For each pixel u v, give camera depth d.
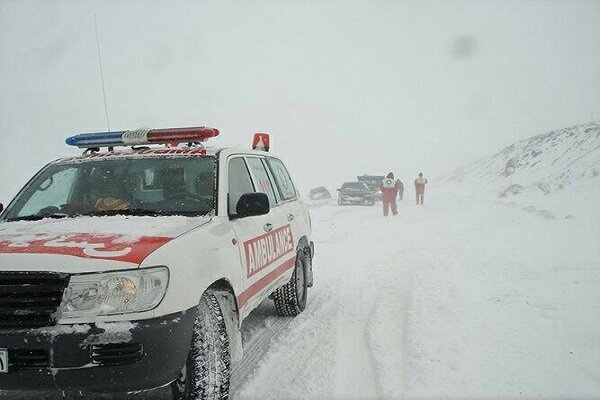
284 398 3.44
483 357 3.96
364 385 3.65
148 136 4.12
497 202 22.38
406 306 5.67
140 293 2.54
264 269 4.19
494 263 7.71
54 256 2.57
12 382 2.46
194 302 2.77
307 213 6.30
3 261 2.56
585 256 7.89
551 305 5.22
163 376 2.54
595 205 15.72
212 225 3.40
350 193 27.09
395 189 19.56
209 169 3.85
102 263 2.54
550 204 17.58
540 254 8.29
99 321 2.46
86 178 3.94
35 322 2.47
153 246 2.75
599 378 3.52
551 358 3.89
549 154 36.22
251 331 4.98
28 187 4.10
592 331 4.41
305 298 5.86
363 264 8.73
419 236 12.24
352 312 5.63
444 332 4.57
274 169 5.51
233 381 3.72
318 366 4.01
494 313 5.10
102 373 2.46
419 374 3.69
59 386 2.45
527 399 3.25
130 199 3.72
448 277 6.97
